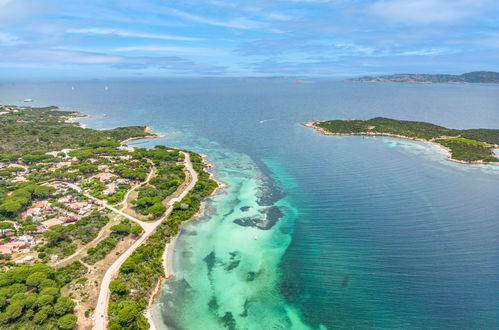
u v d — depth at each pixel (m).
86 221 129.88
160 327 84.69
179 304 93.25
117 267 105.38
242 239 126.19
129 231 124.00
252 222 138.50
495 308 89.19
